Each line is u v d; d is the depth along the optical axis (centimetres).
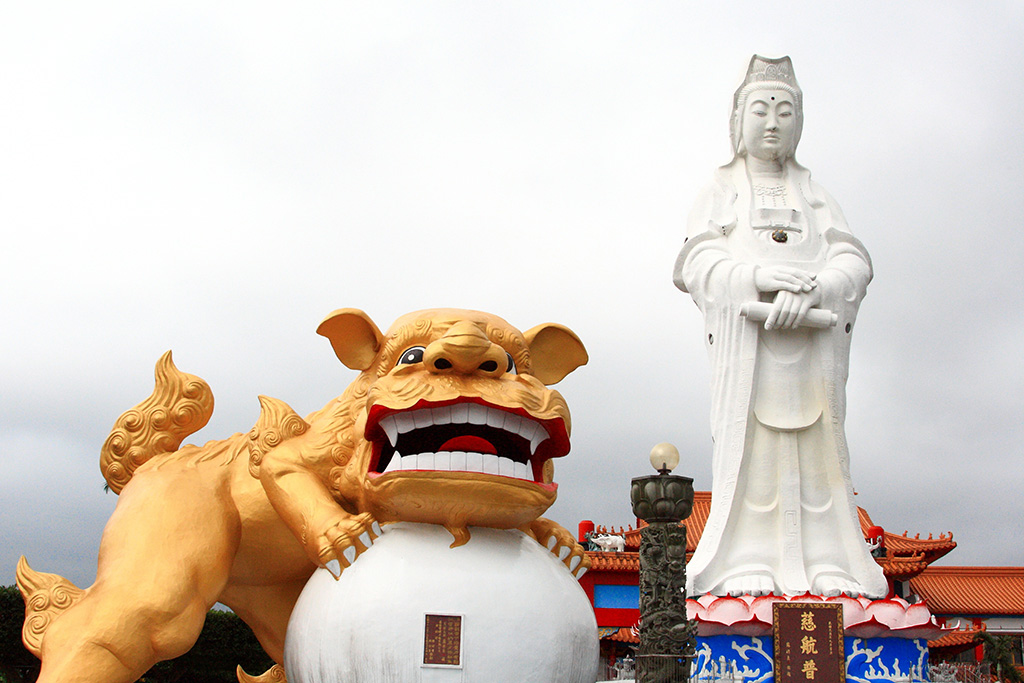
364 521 717
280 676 943
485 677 669
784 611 1278
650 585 963
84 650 698
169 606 725
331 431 791
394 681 661
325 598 708
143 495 782
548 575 741
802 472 1478
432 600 679
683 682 930
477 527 742
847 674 1266
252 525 798
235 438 860
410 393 718
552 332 881
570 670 714
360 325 812
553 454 809
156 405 868
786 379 1490
